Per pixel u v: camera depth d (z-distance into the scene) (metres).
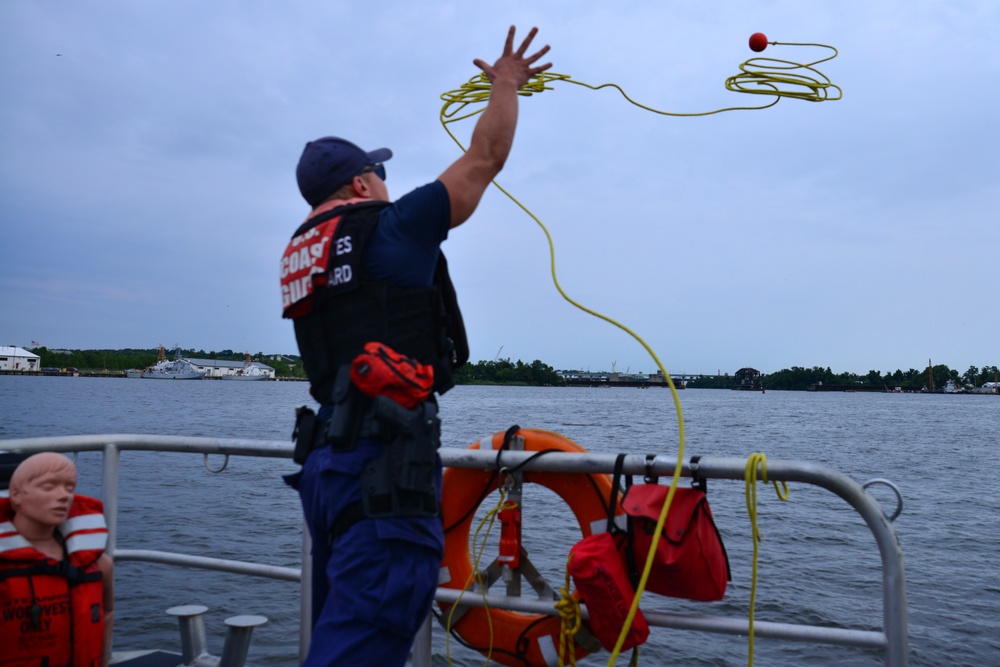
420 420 1.81
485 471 2.67
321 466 1.83
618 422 54.00
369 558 1.75
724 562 2.36
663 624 2.30
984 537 12.97
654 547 2.20
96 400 78.31
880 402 151.88
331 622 1.77
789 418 67.25
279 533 12.05
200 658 2.90
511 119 1.98
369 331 1.86
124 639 6.94
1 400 71.12
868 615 8.26
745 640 7.40
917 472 24.44
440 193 1.89
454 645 6.89
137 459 21.33
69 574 2.25
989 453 32.28
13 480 2.22
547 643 2.58
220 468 2.89
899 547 2.09
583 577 2.27
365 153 2.11
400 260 1.87
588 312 2.50
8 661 2.16
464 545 2.73
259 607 7.76
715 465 2.28
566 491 2.57
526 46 2.08
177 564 2.94
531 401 115.00
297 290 1.94
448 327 2.01
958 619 8.42
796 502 15.17
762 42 2.82
